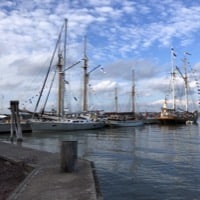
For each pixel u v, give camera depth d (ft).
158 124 354.33
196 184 56.44
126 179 60.18
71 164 46.88
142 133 210.38
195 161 81.76
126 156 91.97
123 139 159.74
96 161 81.82
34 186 38.83
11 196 35.01
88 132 223.30
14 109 144.25
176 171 67.97
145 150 108.27
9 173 53.47
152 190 52.47
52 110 257.75
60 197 34.32
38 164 54.29
